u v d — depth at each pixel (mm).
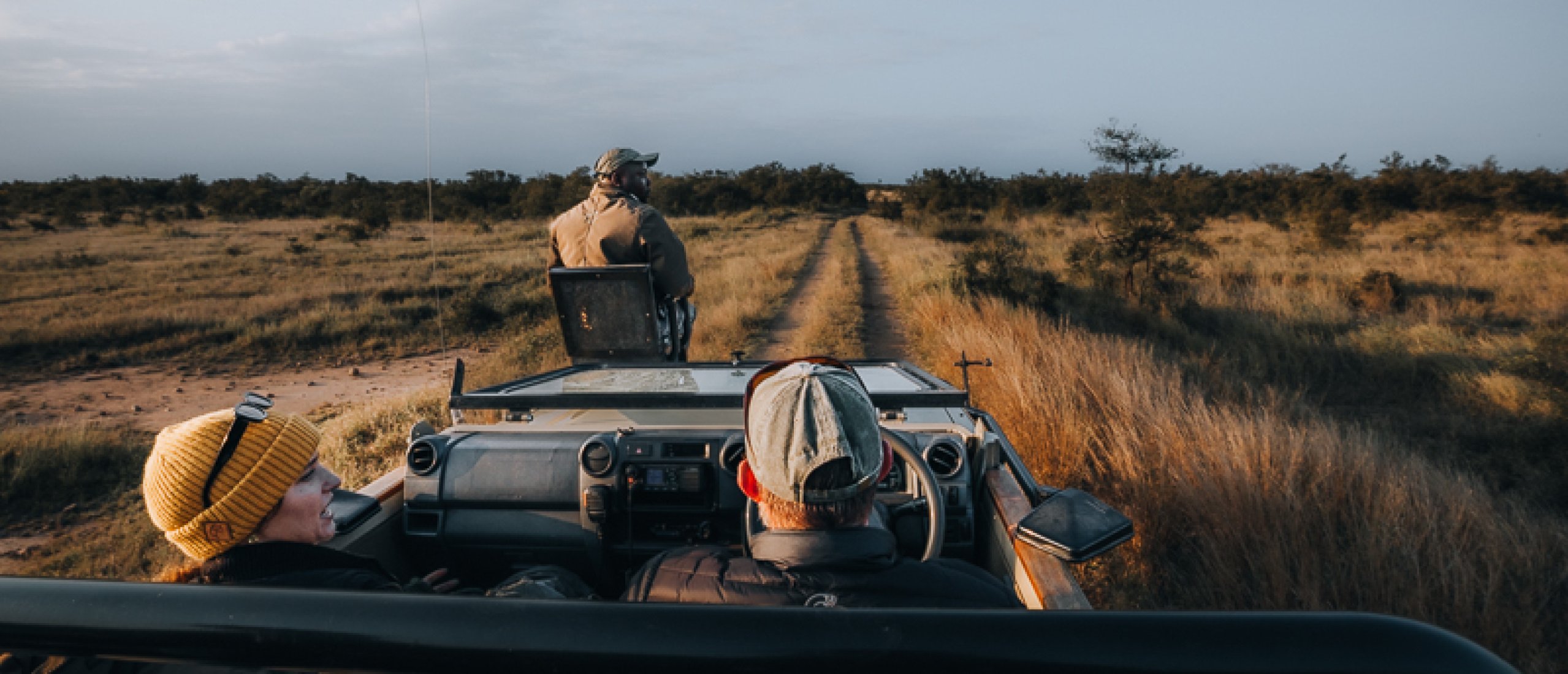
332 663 549
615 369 2668
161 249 29250
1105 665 491
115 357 12117
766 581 1166
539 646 528
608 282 3463
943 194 50594
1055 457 5035
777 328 12156
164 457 1294
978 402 6387
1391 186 40875
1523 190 40438
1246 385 7488
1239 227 35188
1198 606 3494
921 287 14266
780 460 1156
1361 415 7637
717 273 18703
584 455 2074
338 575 1352
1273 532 3768
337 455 6234
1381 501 4031
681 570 1249
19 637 585
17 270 22297
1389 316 12312
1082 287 14961
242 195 57250
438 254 26234
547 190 49406
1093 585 3693
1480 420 7152
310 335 13352
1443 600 3369
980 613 525
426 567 2234
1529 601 3342
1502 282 15047
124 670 1074
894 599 1153
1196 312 12664
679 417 2434
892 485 2066
